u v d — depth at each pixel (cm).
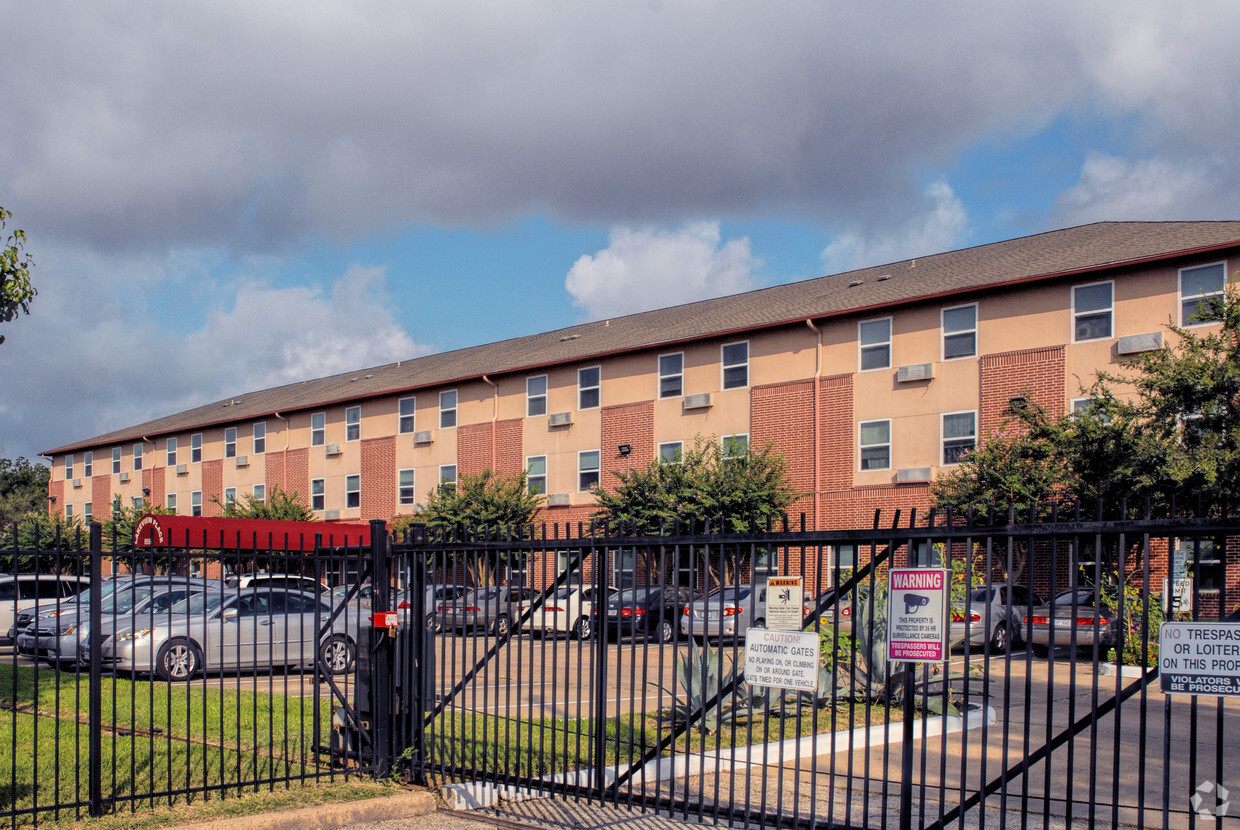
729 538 601
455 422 3784
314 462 4347
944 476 2422
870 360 2738
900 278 3005
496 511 3256
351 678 1363
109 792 694
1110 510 1712
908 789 516
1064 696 1240
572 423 3400
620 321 3975
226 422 4747
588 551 695
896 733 961
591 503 3291
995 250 2961
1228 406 1653
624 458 3238
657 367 3194
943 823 508
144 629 1354
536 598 698
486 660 733
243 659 1411
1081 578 1714
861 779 796
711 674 991
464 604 748
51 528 4619
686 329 3244
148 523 2028
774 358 2923
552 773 688
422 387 3853
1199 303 1831
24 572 2273
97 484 5709
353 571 934
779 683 573
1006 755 491
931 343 2631
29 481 8269
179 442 5109
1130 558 1655
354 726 821
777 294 3419
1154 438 1688
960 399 2562
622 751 851
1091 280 2386
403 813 711
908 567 527
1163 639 439
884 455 2680
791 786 774
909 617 523
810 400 2830
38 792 689
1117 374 2312
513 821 690
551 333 4319
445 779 759
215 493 4838
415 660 791
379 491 4038
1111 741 971
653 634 1566
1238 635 423
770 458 2752
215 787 691
